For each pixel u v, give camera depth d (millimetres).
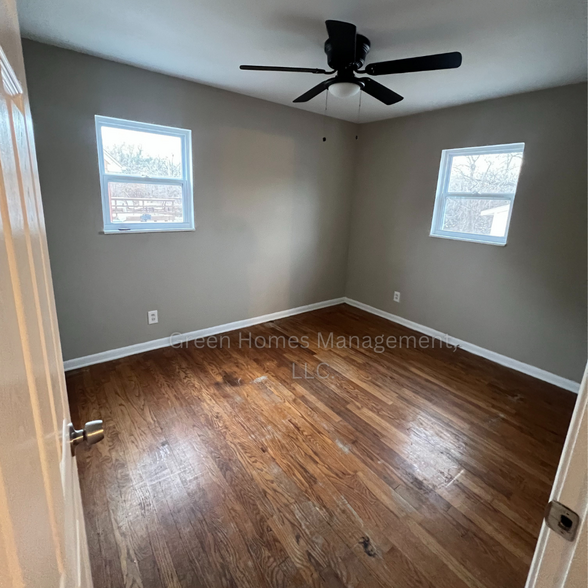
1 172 367
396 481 1896
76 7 1872
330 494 1798
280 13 1896
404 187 3990
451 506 1757
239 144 3436
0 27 397
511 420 2469
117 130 2834
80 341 2939
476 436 2287
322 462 2008
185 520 1627
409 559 1494
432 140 3650
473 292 3488
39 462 443
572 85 2664
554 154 2809
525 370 3176
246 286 3908
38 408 476
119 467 1913
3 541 289
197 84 3043
